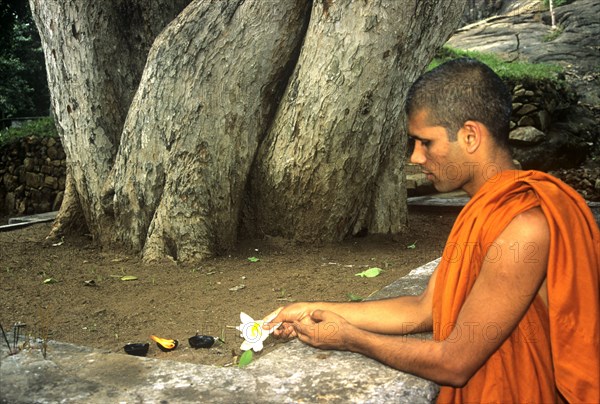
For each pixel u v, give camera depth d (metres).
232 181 5.31
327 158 5.24
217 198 5.23
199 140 5.15
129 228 5.48
